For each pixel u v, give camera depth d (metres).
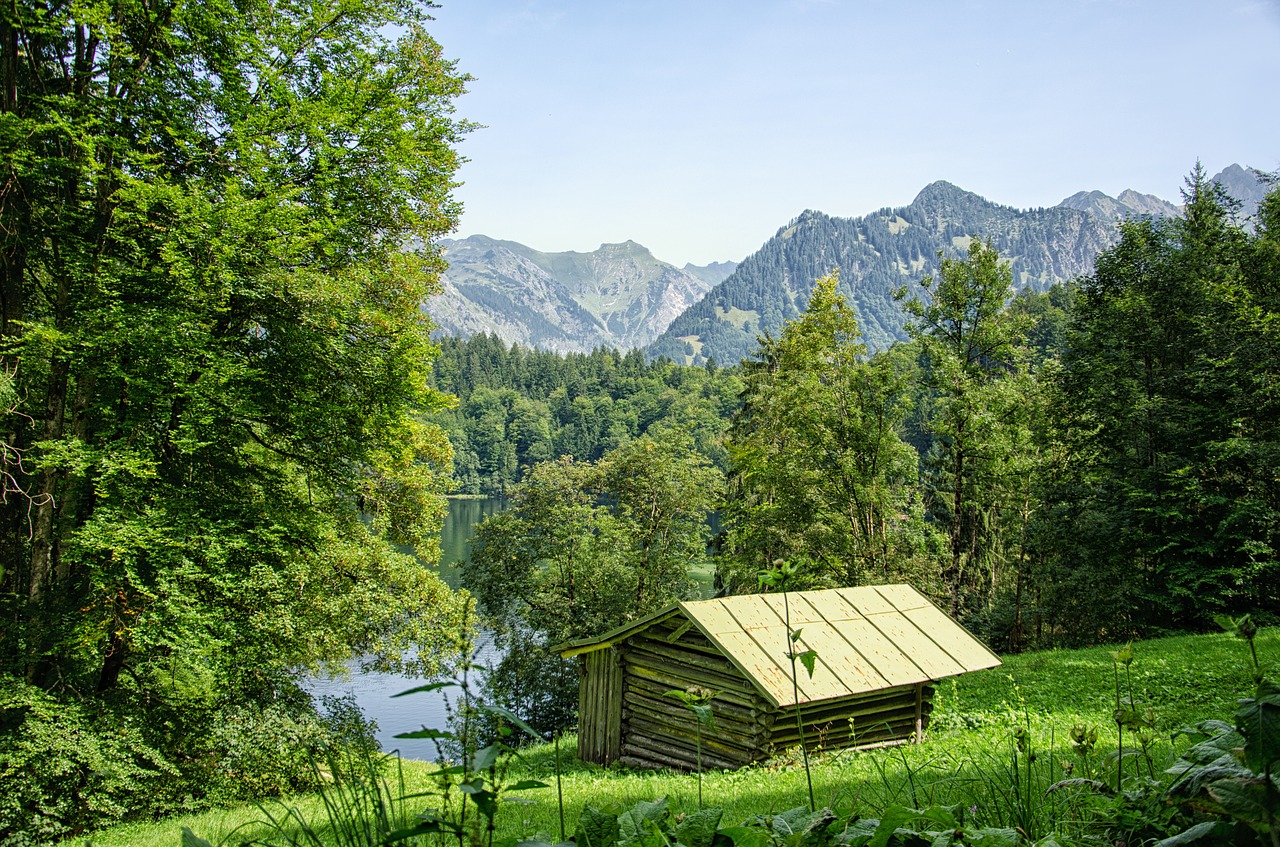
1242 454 30.33
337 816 2.99
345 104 18.52
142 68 17.42
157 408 16.83
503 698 2.19
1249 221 36.59
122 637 16.75
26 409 17.91
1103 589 33.41
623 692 18.33
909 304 37.88
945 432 36.97
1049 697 18.41
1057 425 37.06
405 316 22.56
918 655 16.89
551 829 8.36
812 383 37.41
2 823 14.27
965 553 45.75
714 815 2.81
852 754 13.52
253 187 17.66
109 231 17.00
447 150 20.70
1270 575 31.81
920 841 2.96
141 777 16.19
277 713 17.28
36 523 17.45
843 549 35.38
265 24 19.23
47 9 16.64
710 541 45.56
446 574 61.00
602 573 36.50
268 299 17.81
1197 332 33.75
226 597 17.38
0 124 15.27
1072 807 3.86
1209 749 2.70
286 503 19.81
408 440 22.80
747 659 15.32
